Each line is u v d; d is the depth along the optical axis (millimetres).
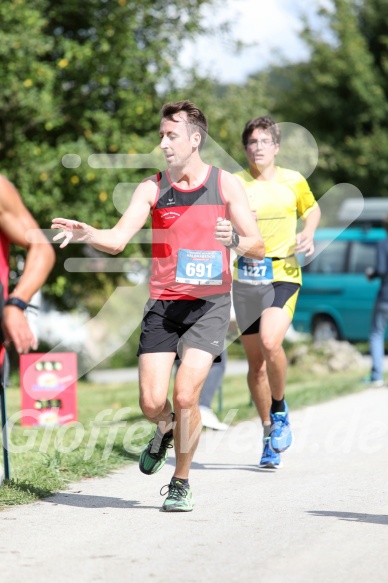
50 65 44656
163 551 12352
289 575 11250
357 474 18062
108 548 12500
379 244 34562
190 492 14891
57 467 18375
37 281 11000
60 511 14836
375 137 84250
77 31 47594
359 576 11250
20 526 13773
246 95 51125
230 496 15977
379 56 88500
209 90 49281
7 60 41500
